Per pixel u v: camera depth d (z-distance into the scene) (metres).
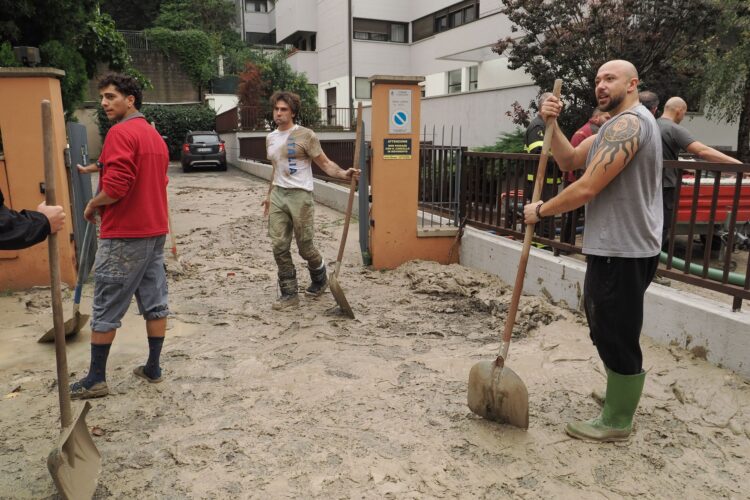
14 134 5.45
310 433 3.05
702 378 3.48
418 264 6.52
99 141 26.45
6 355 4.17
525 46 10.70
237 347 4.30
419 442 2.96
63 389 2.45
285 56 30.69
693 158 7.08
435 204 7.00
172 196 14.05
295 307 5.27
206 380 3.72
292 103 5.04
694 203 3.96
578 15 10.27
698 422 3.13
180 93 31.25
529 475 2.70
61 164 5.62
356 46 25.23
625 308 2.76
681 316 3.85
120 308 3.41
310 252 5.37
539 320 4.72
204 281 6.28
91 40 9.91
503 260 5.82
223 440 2.97
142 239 3.33
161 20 37.34
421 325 4.81
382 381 3.69
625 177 2.65
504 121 14.20
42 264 5.74
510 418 3.06
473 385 3.13
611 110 2.79
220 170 22.94
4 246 2.16
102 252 3.31
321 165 5.12
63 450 2.37
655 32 9.34
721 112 11.80
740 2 9.52
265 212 5.47
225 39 37.94
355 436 3.02
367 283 6.15
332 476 2.67
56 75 5.53
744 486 2.61
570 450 2.90
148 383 3.65
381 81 6.32
